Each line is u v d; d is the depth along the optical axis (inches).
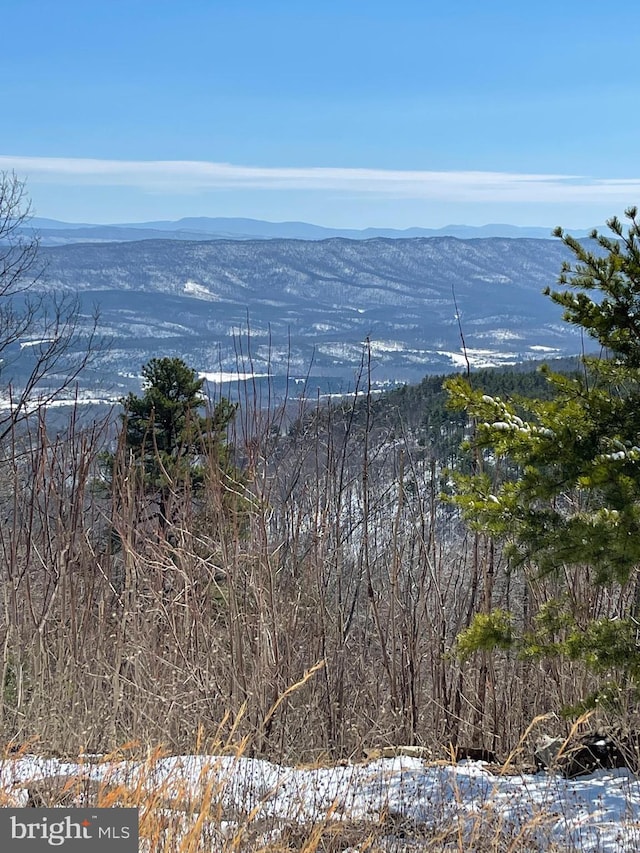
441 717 317.4
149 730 238.4
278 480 323.3
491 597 321.1
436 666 317.7
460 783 192.4
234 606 297.3
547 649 215.8
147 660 282.0
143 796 144.7
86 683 277.4
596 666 210.4
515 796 180.5
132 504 319.0
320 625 307.4
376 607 315.9
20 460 341.1
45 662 265.9
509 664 336.5
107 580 307.6
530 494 205.0
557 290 213.6
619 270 205.8
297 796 157.2
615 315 206.1
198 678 283.1
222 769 160.7
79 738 221.1
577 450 204.1
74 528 312.5
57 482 321.7
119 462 338.6
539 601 293.9
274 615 291.9
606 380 221.9
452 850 153.6
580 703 225.8
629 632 218.4
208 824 140.8
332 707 298.0
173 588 318.0
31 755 189.0
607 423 208.4
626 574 198.5
